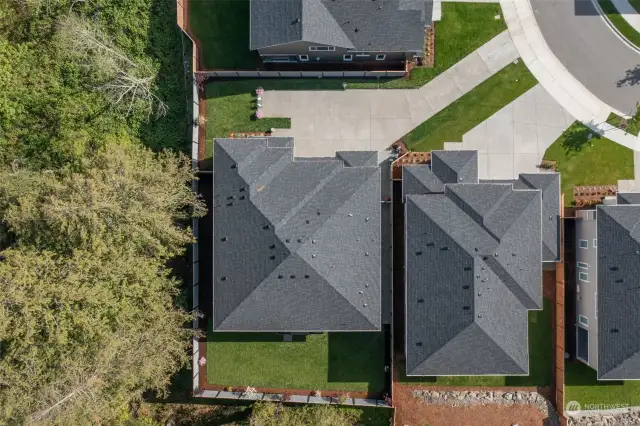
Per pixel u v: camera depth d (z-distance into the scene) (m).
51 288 26.64
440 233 32.59
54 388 26.62
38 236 28.97
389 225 35.59
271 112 35.91
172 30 35.38
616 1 35.72
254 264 32.31
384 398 35.28
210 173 35.59
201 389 35.69
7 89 34.38
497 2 35.56
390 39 32.84
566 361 35.84
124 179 28.27
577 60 35.50
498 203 32.75
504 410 35.59
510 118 35.84
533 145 35.66
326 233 32.19
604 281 32.66
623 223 32.41
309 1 31.72
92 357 27.59
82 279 27.70
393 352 34.97
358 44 32.91
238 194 32.59
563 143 35.97
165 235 30.31
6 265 27.05
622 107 35.81
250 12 32.72
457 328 32.31
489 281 32.34
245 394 34.94
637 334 32.09
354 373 35.66
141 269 29.44
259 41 32.56
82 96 34.69
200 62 35.72
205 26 35.72
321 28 32.03
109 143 31.34
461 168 33.44
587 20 35.41
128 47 34.81
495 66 35.66
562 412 34.72
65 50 33.69
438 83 35.62
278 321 32.81
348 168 33.19
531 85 35.59
